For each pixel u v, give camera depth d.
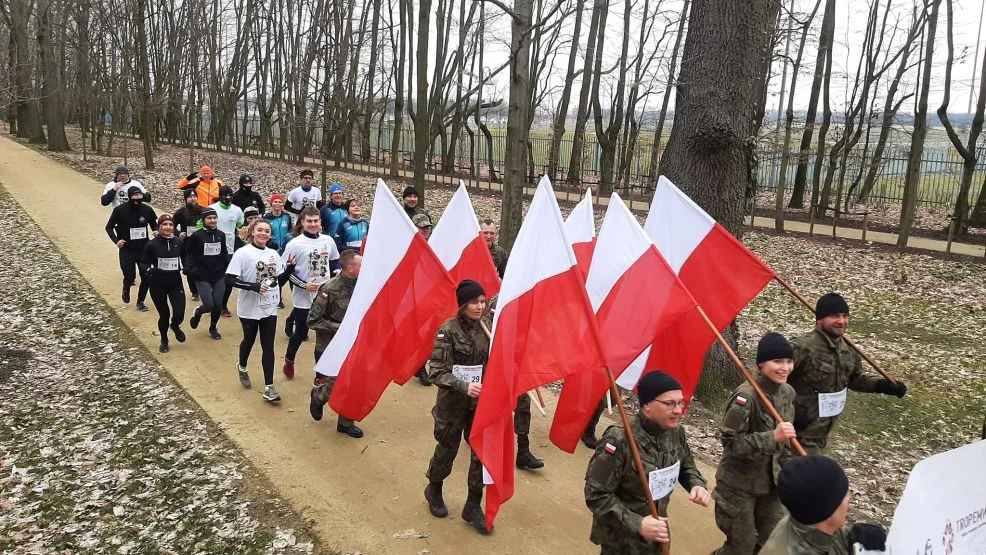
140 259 11.88
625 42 30.30
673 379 4.10
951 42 21.84
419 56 15.91
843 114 31.47
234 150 51.84
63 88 39.88
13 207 21.17
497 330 5.32
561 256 5.32
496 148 51.28
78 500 6.24
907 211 19.75
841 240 21.05
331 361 7.21
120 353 9.91
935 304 14.42
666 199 7.05
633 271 5.98
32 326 10.92
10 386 8.65
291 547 5.59
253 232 8.38
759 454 4.61
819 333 5.64
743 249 6.58
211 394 8.61
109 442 7.31
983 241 21.05
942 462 3.25
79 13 39.34
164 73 52.59
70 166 32.97
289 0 45.19
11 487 6.42
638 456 4.05
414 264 7.00
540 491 6.58
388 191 7.11
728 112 8.69
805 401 5.62
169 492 6.39
